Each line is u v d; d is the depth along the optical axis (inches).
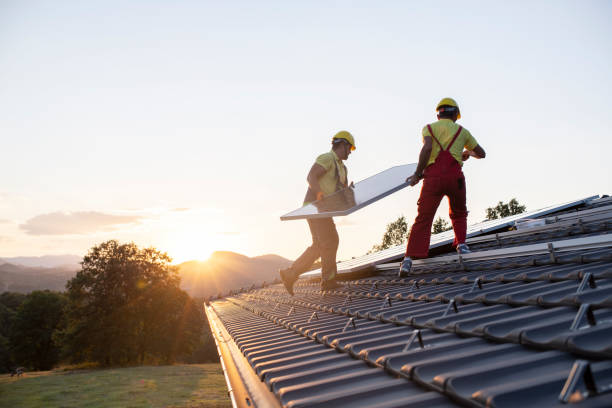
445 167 192.5
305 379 75.4
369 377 69.2
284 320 178.9
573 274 111.6
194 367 2055.9
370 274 316.5
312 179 218.8
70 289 2257.6
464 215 204.5
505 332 75.5
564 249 148.9
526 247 163.9
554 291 94.6
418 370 61.0
